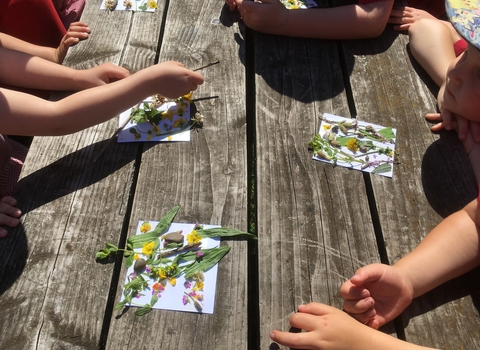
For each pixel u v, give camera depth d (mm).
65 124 520
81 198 487
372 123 563
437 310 423
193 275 432
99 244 453
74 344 392
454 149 541
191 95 584
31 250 448
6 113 496
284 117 565
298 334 383
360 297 397
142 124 552
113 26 671
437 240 440
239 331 401
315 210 481
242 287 427
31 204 480
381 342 377
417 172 518
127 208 492
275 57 639
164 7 707
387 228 474
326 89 600
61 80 584
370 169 517
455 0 478
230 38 663
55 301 416
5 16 701
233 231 459
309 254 451
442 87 584
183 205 483
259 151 529
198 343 395
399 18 691
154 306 414
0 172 542
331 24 648
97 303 415
